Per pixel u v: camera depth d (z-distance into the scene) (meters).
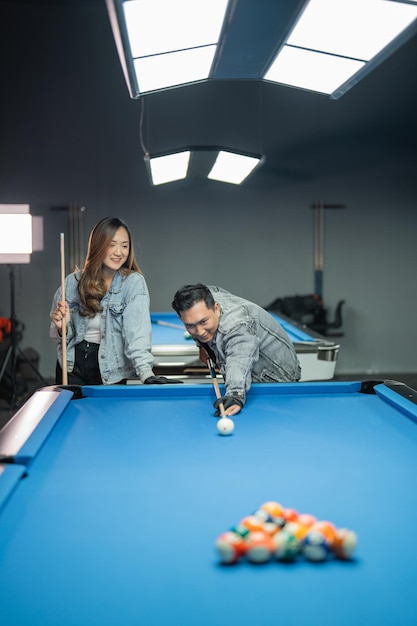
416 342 7.04
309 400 2.22
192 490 1.40
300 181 6.81
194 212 6.77
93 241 2.62
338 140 6.78
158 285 6.82
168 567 1.06
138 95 2.55
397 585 0.99
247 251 6.85
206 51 2.17
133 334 2.62
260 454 1.65
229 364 2.10
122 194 6.67
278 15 1.79
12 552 1.12
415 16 1.81
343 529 1.08
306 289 6.91
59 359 2.82
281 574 1.03
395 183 6.86
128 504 1.32
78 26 6.46
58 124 6.55
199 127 6.68
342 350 7.01
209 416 2.02
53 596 0.97
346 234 6.89
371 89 6.72
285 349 2.39
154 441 1.76
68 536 1.18
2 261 4.20
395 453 1.65
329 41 2.08
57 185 6.61
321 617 0.91
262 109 6.71
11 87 6.47
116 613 0.93
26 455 1.54
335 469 1.53
